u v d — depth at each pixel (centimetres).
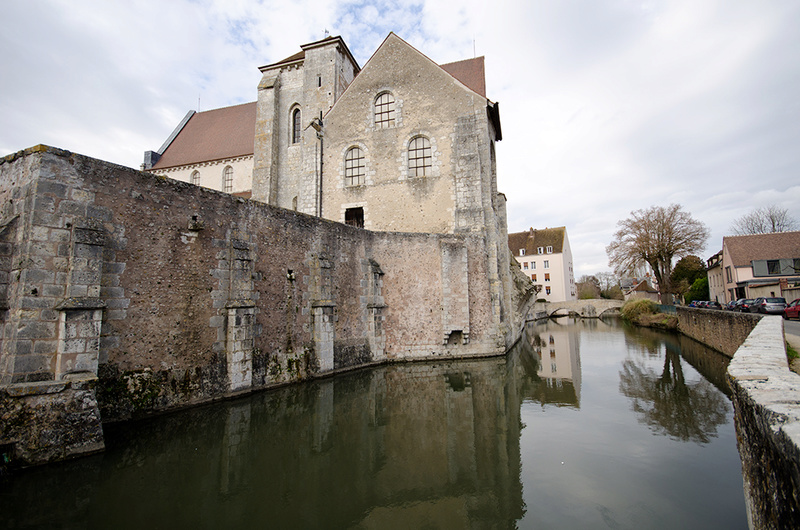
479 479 683
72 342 734
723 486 637
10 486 595
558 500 605
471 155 2030
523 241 7444
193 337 1007
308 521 554
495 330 1881
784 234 3847
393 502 610
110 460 700
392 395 1210
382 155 2197
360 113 2259
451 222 2044
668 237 4088
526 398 1196
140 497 596
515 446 823
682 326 2811
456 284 1833
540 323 4972
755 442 348
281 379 1255
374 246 1767
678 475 680
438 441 855
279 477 684
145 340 905
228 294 1106
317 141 2298
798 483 234
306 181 2300
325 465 734
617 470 704
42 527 510
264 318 1215
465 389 1291
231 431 868
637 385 1352
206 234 1061
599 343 2550
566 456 769
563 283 7044
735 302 2922
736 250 3869
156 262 940
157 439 802
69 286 750
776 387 376
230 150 3222
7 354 706
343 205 2228
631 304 4306
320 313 1413
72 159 793
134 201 905
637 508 575
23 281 704
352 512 580
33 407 643
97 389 809
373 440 859
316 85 2739
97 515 544
